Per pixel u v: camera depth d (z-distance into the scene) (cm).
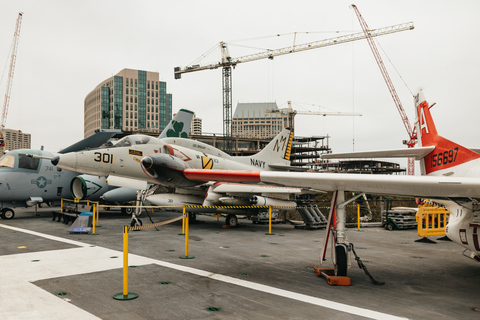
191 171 680
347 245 636
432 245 1078
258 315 457
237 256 855
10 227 1339
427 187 512
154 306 488
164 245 988
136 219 1333
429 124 842
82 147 1948
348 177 543
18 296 526
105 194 1772
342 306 498
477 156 648
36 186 1647
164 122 15225
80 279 622
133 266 726
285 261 808
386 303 515
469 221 640
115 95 14250
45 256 814
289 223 1716
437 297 549
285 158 2072
